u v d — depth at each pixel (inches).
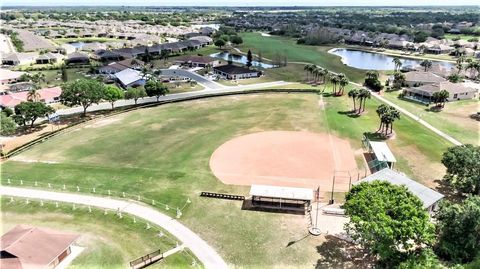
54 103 5497.1
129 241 2322.8
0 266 1950.1
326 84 6525.6
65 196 2856.8
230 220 2549.2
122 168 3321.9
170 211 2657.5
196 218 2573.8
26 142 3964.1
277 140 3907.5
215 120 4618.6
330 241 2319.1
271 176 3147.1
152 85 5551.2
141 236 2374.5
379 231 1915.6
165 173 3221.0
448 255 2100.1
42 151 3742.6
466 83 6545.3
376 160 3248.0
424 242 2005.4
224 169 3282.5
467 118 4628.4
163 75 7273.6
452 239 2110.0
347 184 3011.8
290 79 6973.4
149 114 4940.9
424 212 2055.9
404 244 1974.7
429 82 6141.7
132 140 3998.5
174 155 3587.6
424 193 2628.0
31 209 2677.2
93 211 2650.1
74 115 4926.2
